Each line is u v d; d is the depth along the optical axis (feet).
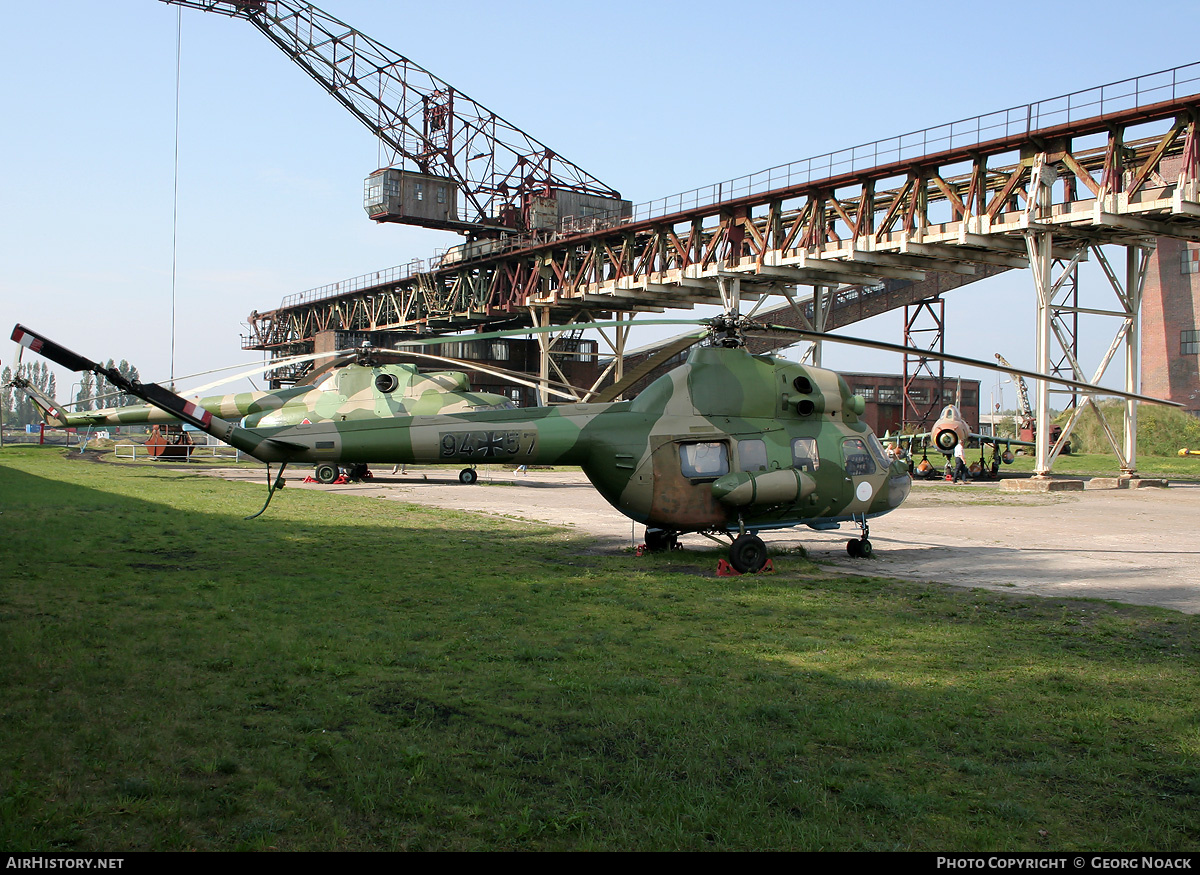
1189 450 205.98
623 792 18.89
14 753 20.03
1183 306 222.69
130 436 297.94
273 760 19.98
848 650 31.68
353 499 95.09
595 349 241.14
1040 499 107.14
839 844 16.87
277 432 50.37
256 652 29.30
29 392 139.54
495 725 22.97
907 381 197.06
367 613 36.19
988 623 36.52
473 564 50.90
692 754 21.09
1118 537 68.39
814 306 151.12
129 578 42.68
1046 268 114.73
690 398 53.01
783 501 51.08
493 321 233.96
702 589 43.57
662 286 167.02
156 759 19.95
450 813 17.80
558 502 97.30
